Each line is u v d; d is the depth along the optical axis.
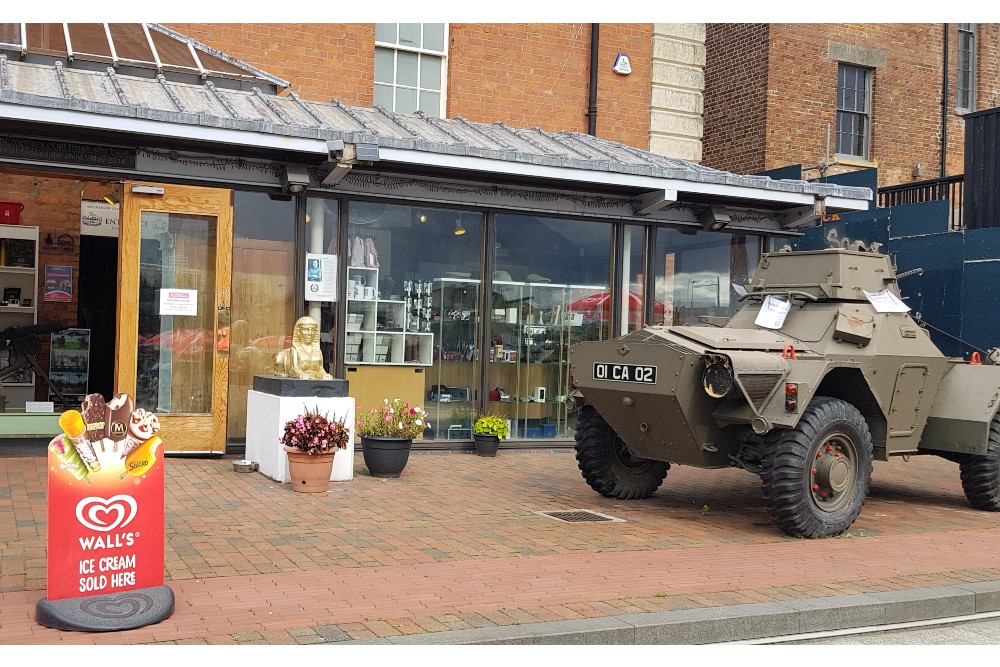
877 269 8.73
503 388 11.45
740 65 16.89
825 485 7.39
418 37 13.18
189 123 8.74
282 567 5.91
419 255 10.99
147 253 9.79
